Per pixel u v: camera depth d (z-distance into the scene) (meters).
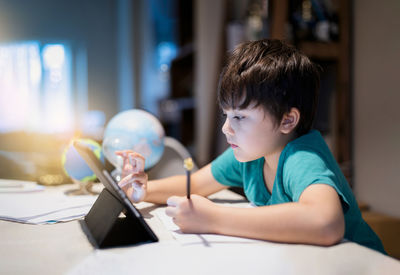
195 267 0.41
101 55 5.12
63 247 0.49
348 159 1.76
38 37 4.92
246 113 0.62
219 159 0.88
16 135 2.56
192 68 3.20
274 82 0.61
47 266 0.42
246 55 0.65
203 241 0.50
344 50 1.76
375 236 0.76
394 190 1.55
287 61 0.64
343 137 1.76
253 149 0.64
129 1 4.64
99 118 4.95
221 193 0.96
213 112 2.43
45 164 1.30
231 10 2.26
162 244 0.49
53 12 4.96
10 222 0.63
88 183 0.90
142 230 0.51
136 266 0.41
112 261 0.43
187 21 3.00
